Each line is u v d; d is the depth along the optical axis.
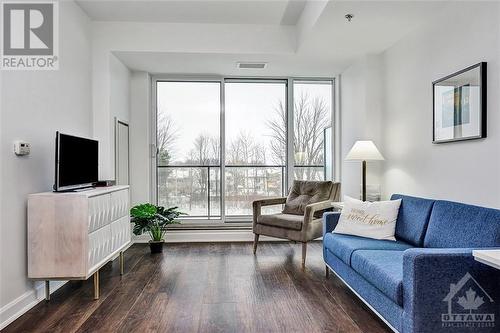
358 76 4.46
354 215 3.14
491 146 2.43
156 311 2.56
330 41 3.79
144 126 4.92
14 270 2.51
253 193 5.27
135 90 4.92
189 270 3.56
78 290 3.01
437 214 2.55
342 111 5.11
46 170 2.99
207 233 4.88
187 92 5.19
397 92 3.83
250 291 2.96
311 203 4.18
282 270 3.55
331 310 2.57
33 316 2.49
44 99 2.98
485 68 2.48
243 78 5.24
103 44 4.07
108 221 3.11
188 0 3.57
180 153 5.18
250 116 5.28
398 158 3.81
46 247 2.64
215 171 5.21
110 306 2.65
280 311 2.55
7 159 2.46
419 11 3.03
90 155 3.34
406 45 3.61
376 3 2.88
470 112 2.61
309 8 3.53
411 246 2.72
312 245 4.67
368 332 2.23
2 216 2.40
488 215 2.10
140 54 4.19
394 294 1.94
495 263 1.52
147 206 4.30
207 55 4.26
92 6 3.70
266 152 5.29
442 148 3.01
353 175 4.64
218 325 2.33
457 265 1.81
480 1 2.53
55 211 2.64
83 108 3.79
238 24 4.20
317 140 5.32
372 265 2.25
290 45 4.24
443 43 2.98
